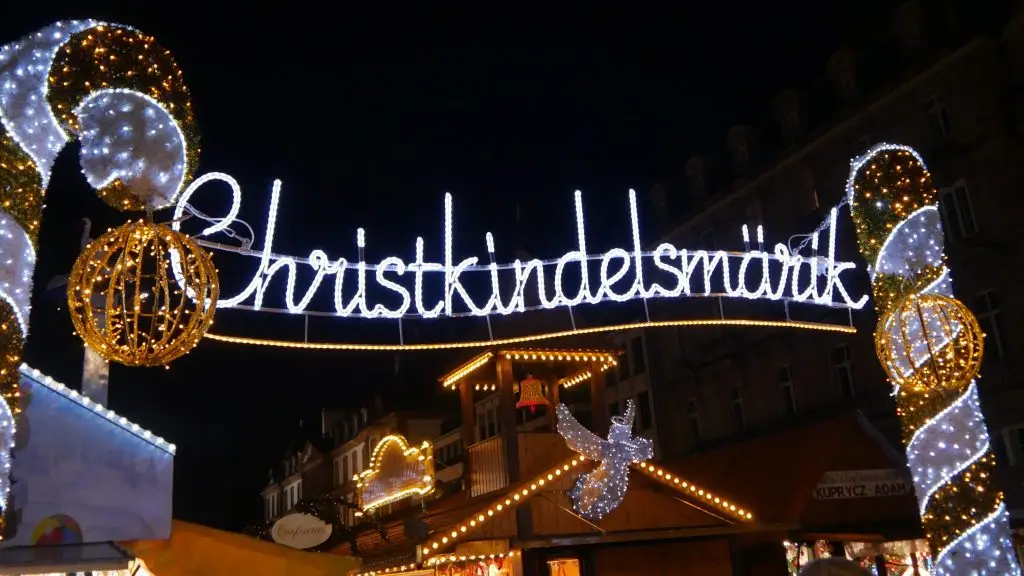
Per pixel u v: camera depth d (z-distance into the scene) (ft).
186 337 19.65
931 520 29.94
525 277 31.40
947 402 29.73
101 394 32.94
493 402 127.44
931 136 81.35
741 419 106.11
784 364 99.25
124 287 19.27
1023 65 74.74
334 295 27.91
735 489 52.60
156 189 20.25
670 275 112.88
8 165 18.95
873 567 53.26
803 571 22.97
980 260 76.02
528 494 43.19
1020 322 72.74
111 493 29.01
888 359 30.22
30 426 27.89
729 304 104.73
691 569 47.52
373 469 62.03
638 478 47.21
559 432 44.57
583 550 45.57
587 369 51.75
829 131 91.45
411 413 158.30
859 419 50.01
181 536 30.09
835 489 47.83
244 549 30.48
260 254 26.71
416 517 48.62
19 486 27.27
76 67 19.77
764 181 101.35
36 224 19.53
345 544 62.13
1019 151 74.38
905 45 85.40
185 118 20.95
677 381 117.08
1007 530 29.30
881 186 31.68
